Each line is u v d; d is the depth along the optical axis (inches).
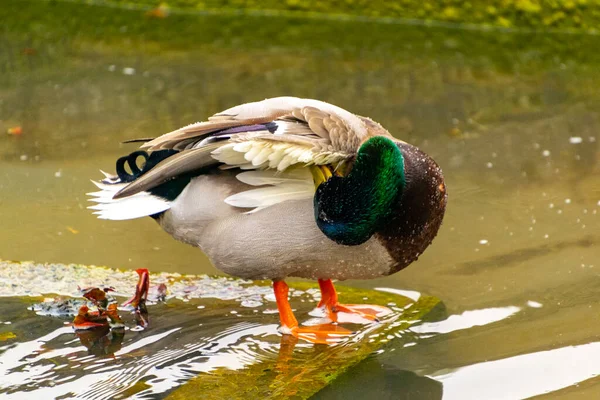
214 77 546.9
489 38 612.1
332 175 275.9
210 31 628.4
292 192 282.8
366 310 319.3
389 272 293.1
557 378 264.1
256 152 265.3
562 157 435.8
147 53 589.0
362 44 600.7
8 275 338.3
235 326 308.3
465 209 389.4
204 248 301.0
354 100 508.7
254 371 275.9
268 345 294.5
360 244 279.7
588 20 619.5
